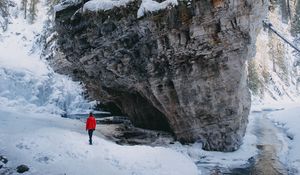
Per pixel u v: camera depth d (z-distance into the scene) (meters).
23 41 50.59
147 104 25.53
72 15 21.62
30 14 56.06
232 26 17.17
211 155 18.98
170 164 15.94
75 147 15.92
